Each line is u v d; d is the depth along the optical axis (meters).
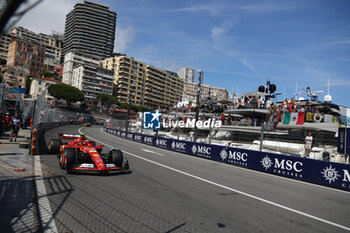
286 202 5.79
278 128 19.36
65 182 5.99
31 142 9.70
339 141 9.94
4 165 7.23
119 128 35.75
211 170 9.66
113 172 7.68
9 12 1.01
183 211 4.59
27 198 4.64
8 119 15.12
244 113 23.38
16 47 114.25
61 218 3.86
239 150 11.61
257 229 4.01
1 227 3.40
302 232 4.05
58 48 155.25
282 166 9.61
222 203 5.29
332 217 4.94
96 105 93.50
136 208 4.57
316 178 8.47
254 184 7.61
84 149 7.62
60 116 42.34
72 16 174.12
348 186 7.62
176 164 10.48
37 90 91.44
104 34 173.12
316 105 18.56
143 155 12.67
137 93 117.31
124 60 110.69
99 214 4.14
